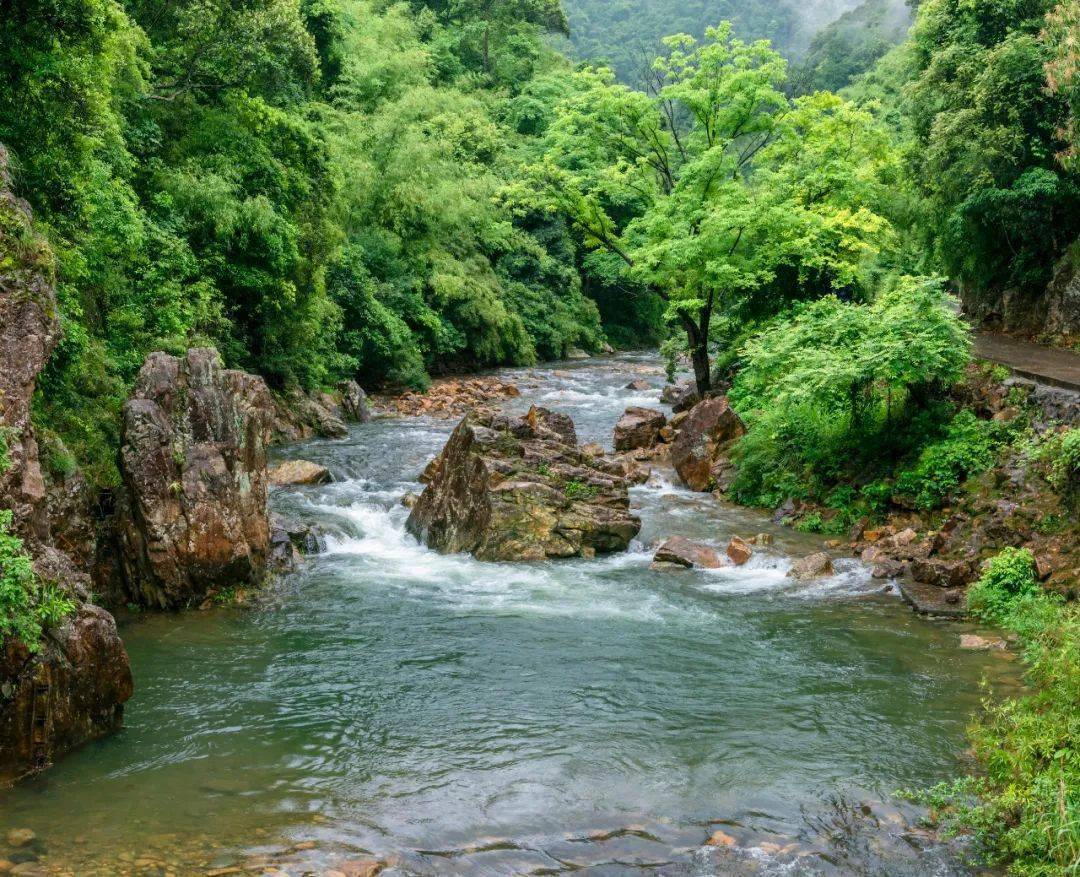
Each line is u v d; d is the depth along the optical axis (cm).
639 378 4147
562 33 7438
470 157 5106
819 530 1656
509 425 1719
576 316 5553
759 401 2159
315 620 1238
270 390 2617
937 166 2531
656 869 685
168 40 2505
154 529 1252
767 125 2667
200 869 665
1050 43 2225
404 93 4928
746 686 1025
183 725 923
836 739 898
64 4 1430
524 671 1068
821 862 696
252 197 2545
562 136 2745
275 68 2628
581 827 743
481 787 805
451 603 1310
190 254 2170
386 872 671
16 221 1000
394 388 3600
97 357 1557
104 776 816
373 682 1035
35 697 816
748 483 1877
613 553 1579
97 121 1534
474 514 1578
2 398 924
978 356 1933
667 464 2183
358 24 5375
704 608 1291
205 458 1306
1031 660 1055
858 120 2677
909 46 2978
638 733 912
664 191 2820
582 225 2836
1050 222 2417
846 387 1736
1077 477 1349
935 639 1166
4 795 777
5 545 795
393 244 4131
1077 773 742
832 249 2553
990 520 1405
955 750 873
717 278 2423
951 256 2720
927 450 1627
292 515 1689
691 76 2677
